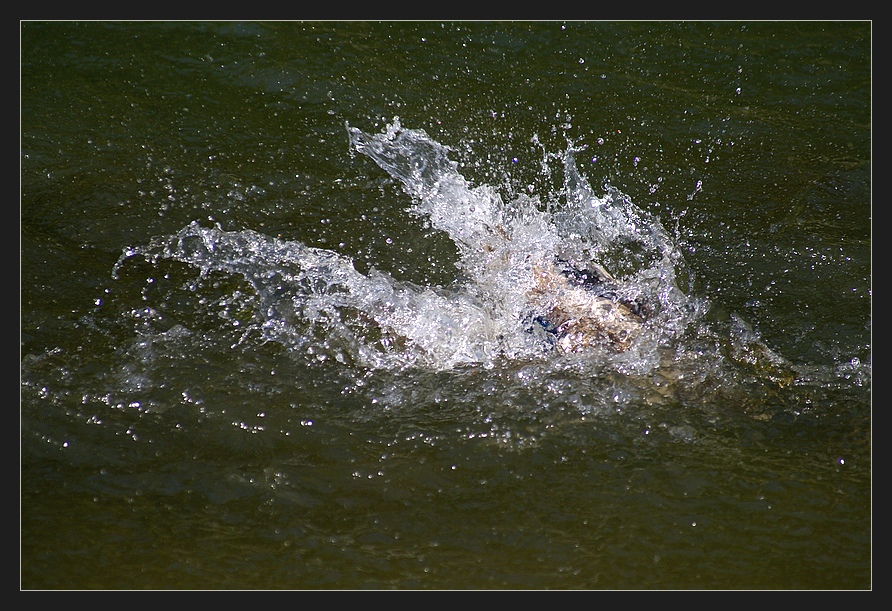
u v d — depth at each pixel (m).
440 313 12.60
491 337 12.20
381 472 10.34
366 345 12.16
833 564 9.11
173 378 11.56
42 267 13.21
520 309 12.42
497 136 15.64
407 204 14.52
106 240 13.79
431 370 11.83
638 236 13.80
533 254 13.21
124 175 14.86
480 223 14.01
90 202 14.36
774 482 10.14
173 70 16.75
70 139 15.38
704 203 14.46
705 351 11.82
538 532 9.61
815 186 14.73
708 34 17.61
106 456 10.52
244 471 10.35
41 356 11.81
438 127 15.83
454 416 11.10
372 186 14.84
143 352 11.95
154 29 17.52
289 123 15.91
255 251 13.64
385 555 9.34
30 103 15.91
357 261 13.51
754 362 11.71
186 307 12.69
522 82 16.72
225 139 15.56
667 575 9.05
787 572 9.04
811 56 17.02
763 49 17.25
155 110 16.02
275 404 11.23
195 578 9.02
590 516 9.80
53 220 14.05
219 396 11.30
